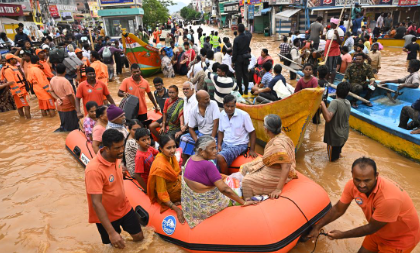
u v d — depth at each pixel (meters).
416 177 4.71
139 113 6.63
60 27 38.09
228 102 4.58
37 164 5.82
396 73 12.08
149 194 3.65
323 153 5.73
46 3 43.88
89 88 6.52
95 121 5.38
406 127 5.87
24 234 3.88
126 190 4.25
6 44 14.77
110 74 13.60
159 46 15.14
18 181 5.21
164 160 3.48
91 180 2.88
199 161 3.20
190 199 3.30
